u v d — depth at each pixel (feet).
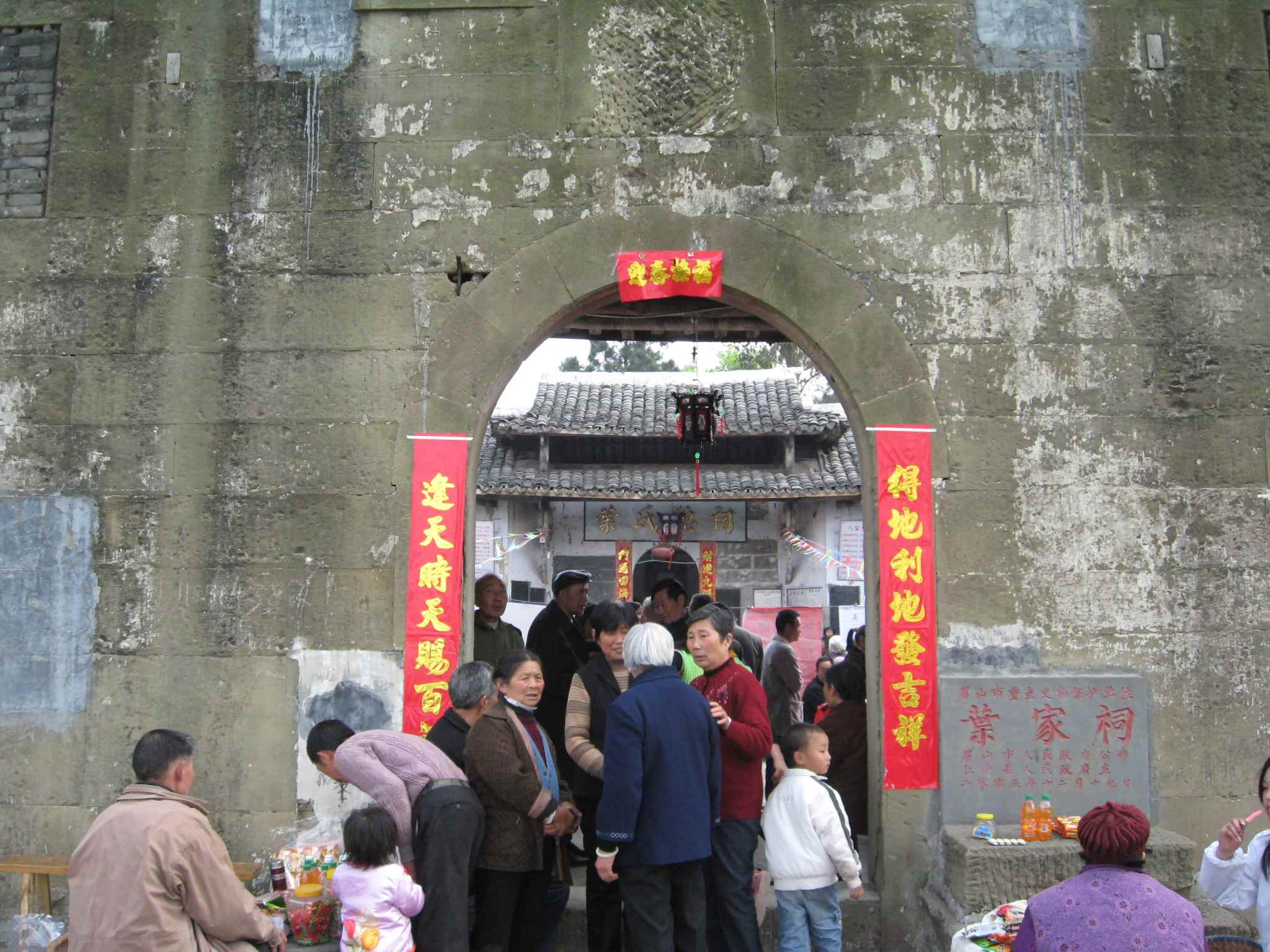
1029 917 10.12
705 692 16.06
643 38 19.49
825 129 19.21
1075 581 18.24
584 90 19.39
